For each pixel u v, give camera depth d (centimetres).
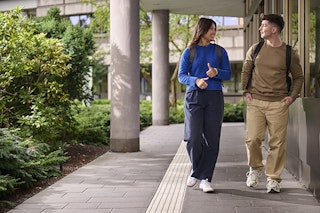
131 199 466
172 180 563
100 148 873
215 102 477
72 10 3306
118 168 655
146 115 1584
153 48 1542
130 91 820
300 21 563
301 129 531
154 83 1546
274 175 484
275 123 480
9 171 513
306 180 506
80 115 1157
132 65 820
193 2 1422
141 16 1902
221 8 1526
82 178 580
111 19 822
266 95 484
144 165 682
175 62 2952
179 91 3212
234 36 2850
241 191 494
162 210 422
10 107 736
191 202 449
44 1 3294
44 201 463
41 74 730
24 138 655
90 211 423
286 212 409
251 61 493
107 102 2470
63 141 842
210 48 486
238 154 801
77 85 826
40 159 595
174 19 1934
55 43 727
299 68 479
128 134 824
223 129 1352
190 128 480
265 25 477
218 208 425
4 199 477
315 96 514
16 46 681
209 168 491
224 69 484
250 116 494
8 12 705
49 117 707
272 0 779
